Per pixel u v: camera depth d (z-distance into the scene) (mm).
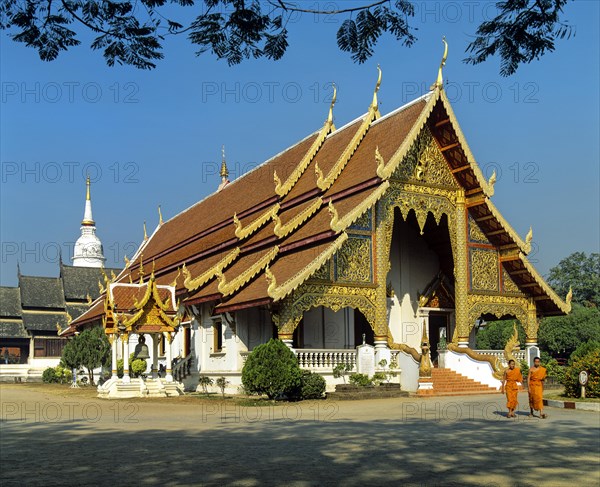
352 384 29047
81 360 43062
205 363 34625
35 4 8180
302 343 33125
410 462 12320
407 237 36562
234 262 35969
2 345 78312
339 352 30391
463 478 10938
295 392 27047
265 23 8508
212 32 8555
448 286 37094
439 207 33375
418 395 28703
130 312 32375
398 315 35594
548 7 7777
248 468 11734
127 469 11695
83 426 18469
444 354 33188
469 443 14672
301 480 10727
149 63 8883
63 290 80938
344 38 8727
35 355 78125
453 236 33812
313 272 29016
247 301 29688
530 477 11055
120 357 42406
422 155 33125
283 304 28875
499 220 33688
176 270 43750
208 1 8250
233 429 17359
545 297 35375
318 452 13422
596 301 80000
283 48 8812
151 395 30734
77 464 12211
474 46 8320
